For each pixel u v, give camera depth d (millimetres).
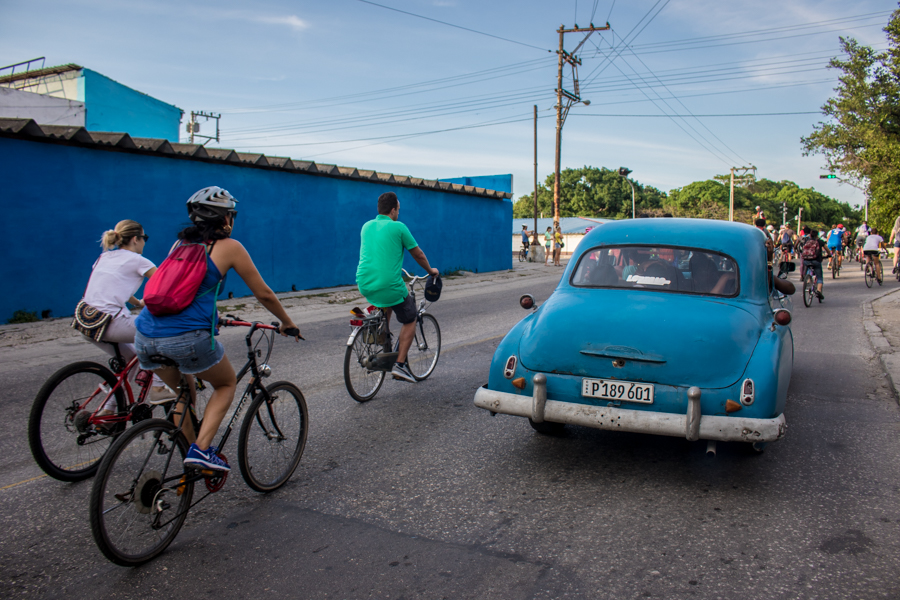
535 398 3896
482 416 5324
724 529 3270
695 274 4461
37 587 2773
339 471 4117
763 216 11789
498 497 3695
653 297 4293
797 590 2689
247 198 14141
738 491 3766
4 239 10023
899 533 3205
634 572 2852
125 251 4102
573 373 3898
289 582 2803
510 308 12672
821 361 7465
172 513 3127
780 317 4129
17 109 19766
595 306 4219
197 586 2779
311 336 9266
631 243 4770
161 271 3029
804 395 5941
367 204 17547
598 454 4418
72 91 22984
